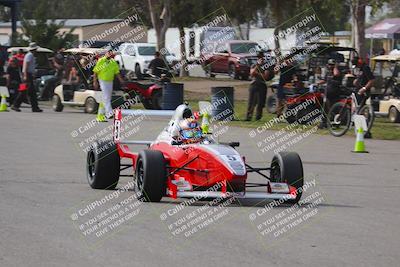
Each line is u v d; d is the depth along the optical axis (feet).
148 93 222.69
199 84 335.06
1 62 261.03
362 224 81.61
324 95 184.85
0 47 285.64
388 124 201.05
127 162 130.72
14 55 237.66
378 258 66.54
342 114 173.88
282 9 314.14
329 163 134.31
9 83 237.04
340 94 184.14
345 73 194.39
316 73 197.77
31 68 219.20
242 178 86.58
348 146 159.53
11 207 87.45
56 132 171.22
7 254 65.98
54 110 226.58
